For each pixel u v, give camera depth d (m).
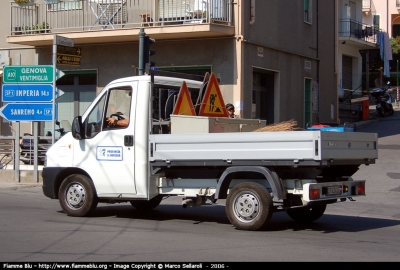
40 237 8.61
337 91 25.80
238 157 8.97
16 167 16.97
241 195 9.22
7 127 22.69
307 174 9.02
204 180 9.69
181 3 18.97
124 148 10.10
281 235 9.03
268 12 20.25
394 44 40.88
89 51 20.80
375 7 43.34
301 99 22.70
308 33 23.30
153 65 13.78
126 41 20.16
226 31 18.36
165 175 10.02
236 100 18.58
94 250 7.67
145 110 10.00
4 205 12.52
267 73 20.73
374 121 27.97
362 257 7.44
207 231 9.30
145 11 19.59
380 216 12.02
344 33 31.34
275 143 8.69
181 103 10.02
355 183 9.75
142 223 10.16
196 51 19.16
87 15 20.50
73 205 10.66
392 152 19.94
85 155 10.52
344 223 10.78
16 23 21.47
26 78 16.59
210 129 9.69
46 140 17.67
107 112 10.43
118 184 10.17
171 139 9.54
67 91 21.59
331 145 8.62
